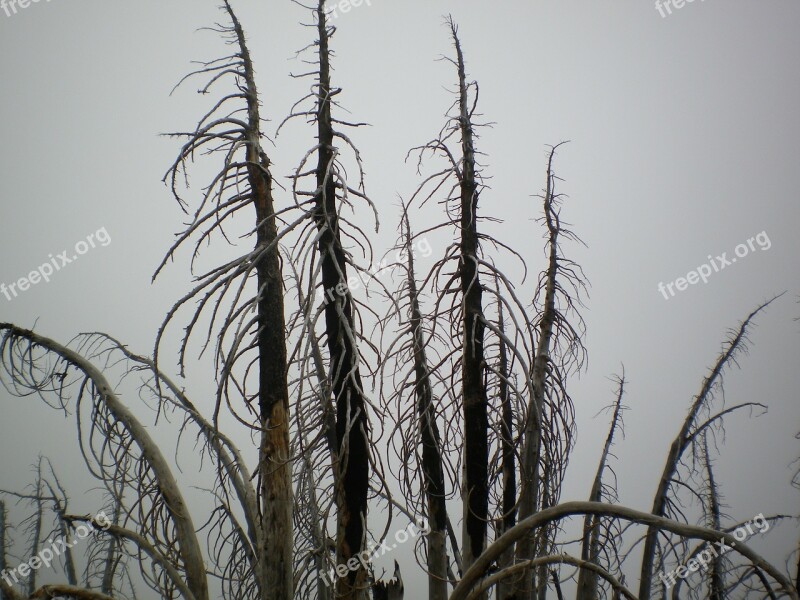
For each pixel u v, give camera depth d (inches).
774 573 250.2
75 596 273.1
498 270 311.1
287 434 303.3
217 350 296.8
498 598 323.6
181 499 308.3
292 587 292.7
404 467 319.0
